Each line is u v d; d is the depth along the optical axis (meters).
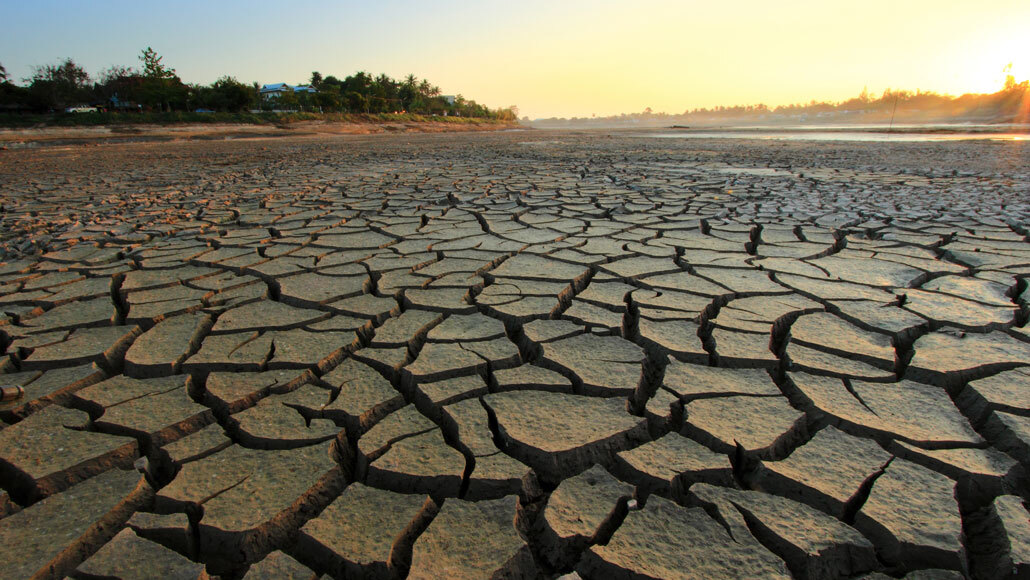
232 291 2.80
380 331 2.27
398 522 1.25
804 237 3.91
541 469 1.45
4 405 1.70
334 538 1.20
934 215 4.64
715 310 2.57
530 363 2.08
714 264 3.20
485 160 11.48
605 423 1.61
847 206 5.18
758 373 1.91
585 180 7.58
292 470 1.42
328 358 2.03
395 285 2.88
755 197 5.83
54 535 1.21
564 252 3.54
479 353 2.06
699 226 4.34
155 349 2.10
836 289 2.72
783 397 1.74
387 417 1.66
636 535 1.20
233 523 1.24
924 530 1.20
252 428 1.60
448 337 2.20
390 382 1.91
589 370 1.92
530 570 1.16
